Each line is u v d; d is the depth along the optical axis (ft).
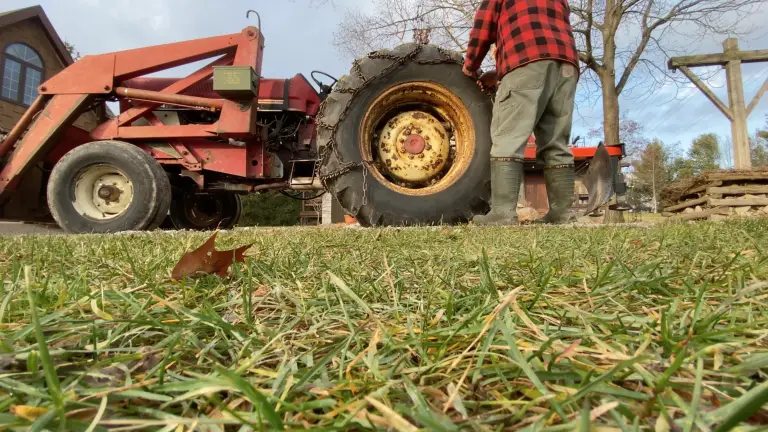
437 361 1.71
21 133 16.69
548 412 1.22
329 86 17.25
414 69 13.16
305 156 17.33
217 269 3.64
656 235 6.91
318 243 6.80
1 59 33.24
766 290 2.66
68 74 16.26
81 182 15.16
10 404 1.31
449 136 14.11
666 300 2.65
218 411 1.40
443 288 3.26
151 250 5.93
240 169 16.53
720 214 20.38
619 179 17.90
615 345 1.85
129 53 16.25
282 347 1.97
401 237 7.77
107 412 1.33
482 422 1.22
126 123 16.49
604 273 2.97
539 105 11.89
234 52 16.71
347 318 2.15
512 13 11.67
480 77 13.34
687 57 30.40
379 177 13.25
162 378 1.47
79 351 1.76
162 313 2.57
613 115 32.99
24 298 2.79
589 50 33.68
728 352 1.69
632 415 1.18
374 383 1.48
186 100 15.90
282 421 1.21
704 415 1.11
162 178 15.25
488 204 13.14
